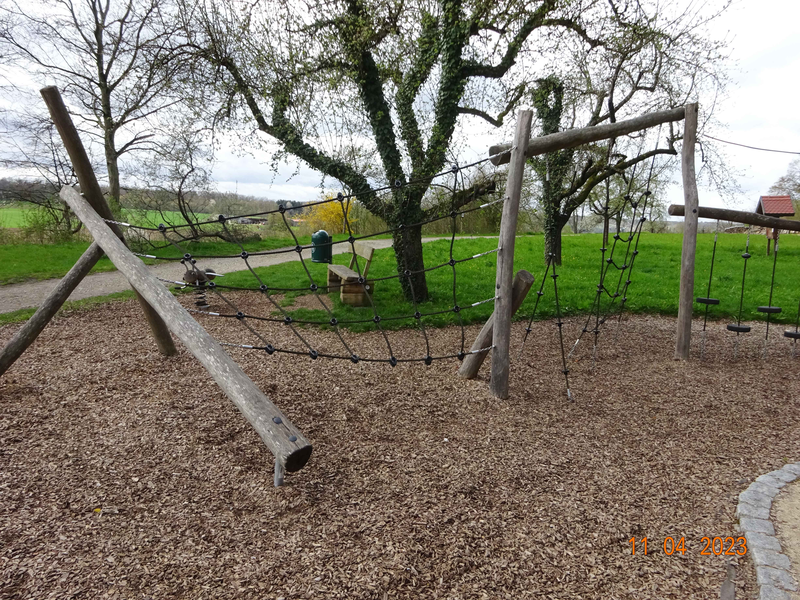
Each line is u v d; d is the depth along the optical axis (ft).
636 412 13.64
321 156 23.68
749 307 27.37
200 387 13.92
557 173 32.48
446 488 9.48
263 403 8.43
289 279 33.06
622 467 10.61
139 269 11.00
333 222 75.41
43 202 52.11
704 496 9.55
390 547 7.77
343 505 8.87
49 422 11.68
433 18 21.42
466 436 11.72
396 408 13.12
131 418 11.94
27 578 6.91
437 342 19.83
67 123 12.40
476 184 24.40
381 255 45.98
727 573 7.42
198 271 25.27
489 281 32.55
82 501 8.77
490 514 8.74
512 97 25.45
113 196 51.31
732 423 13.10
